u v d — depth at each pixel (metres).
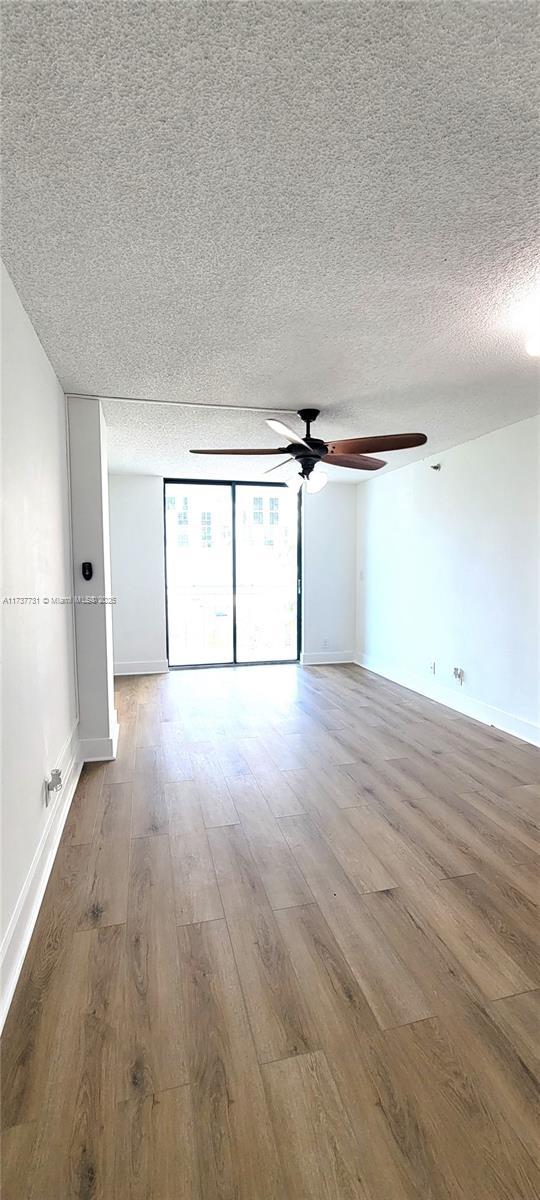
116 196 1.40
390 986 1.57
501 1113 1.20
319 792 2.86
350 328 2.23
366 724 4.08
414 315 2.12
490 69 1.06
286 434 2.95
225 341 2.35
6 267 1.73
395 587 5.50
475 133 1.21
